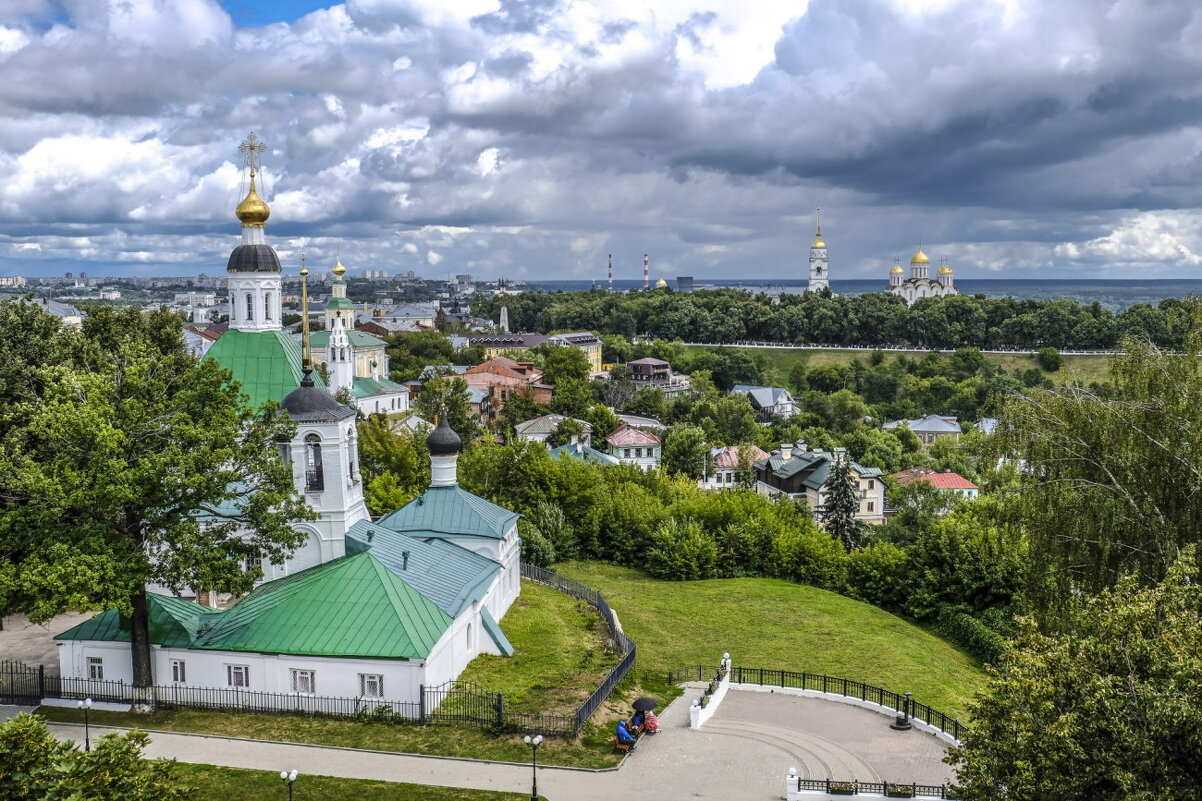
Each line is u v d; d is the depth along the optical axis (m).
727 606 79.19
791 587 87.06
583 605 67.88
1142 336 52.22
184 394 46.84
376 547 53.25
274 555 48.22
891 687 61.00
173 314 91.69
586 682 50.53
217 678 46.34
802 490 146.88
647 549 93.44
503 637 55.41
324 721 44.72
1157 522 47.88
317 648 45.31
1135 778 27.23
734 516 96.44
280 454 52.84
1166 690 27.89
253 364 65.75
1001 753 31.11
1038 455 51.44
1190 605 32.78
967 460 166.75
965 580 80.62
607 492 100.75
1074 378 57.41
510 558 66.31
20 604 55.22
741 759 44.56
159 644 46.50
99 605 42.53
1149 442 48.75
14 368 63.97
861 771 43.97
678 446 157.62
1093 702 28.73
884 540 103.00
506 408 180.00
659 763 43.53
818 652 68.00
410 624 46.34
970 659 74.81
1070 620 48.16
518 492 97.12
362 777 39.91
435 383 176.88
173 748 42.06
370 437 96.88
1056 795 28.84
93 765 28.66
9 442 53.31
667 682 56.47
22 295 72.75
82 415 42.94
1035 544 51.25
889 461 174.50
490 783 39.94
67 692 46.88
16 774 28.22
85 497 41.94
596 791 40.06
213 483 45.22
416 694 44.94
